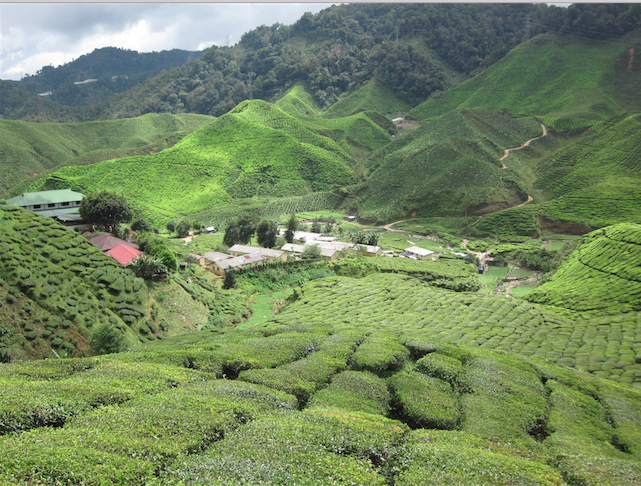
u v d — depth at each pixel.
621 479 21.42
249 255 116.75
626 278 90.62
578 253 116.12
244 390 27.88
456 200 196.25
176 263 84.81
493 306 81.06
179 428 20.94
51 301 55.66
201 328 71.81
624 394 41.34
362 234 151.62
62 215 105.25
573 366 56.19
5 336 48.03
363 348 42.88
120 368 29.80
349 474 18.44
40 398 22.16
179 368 31.94
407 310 77.88
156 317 66.88
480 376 37.84
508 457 22.25
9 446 17.22
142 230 116.31
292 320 66.06
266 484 16.84
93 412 21.91
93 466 16.59
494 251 149.12
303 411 25.80
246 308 87.56
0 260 55.66
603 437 30.98
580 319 79.56
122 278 68.69
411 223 198.00
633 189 170.50
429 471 19.81
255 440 20.36
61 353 50.50
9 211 69.12
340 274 112.44
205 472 17.45
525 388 36.47
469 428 29.17
